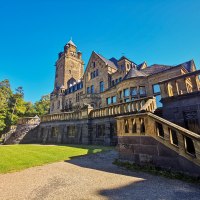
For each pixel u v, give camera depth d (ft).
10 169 22.12
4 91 170.30
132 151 22.97
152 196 12.78
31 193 14.05
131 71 81.61
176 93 27.45
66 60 194.70
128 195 13.10
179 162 17.38
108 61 123.75
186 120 25.34
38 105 217.77
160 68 81.05
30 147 46.16
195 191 13.43
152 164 20.07
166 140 19.03
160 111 30.19
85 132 55.62
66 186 15.53
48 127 72.28
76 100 145.59
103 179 17.38
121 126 25.36
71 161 27.02
